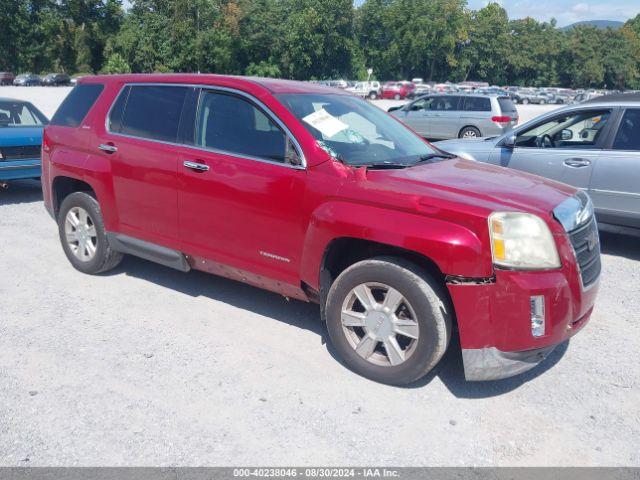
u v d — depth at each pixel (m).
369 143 4.32
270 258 4.10
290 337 4.34
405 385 3.70
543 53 110.56
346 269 3.71
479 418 3.37
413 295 3.43
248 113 4.25
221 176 4.23
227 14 75.31
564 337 3.44
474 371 3.39
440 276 3.58
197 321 4.58
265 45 80.31
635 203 6.48
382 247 3.69
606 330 4.62
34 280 5.38
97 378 3.70
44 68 86.38
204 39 72.69
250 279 4.33
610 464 2.99
